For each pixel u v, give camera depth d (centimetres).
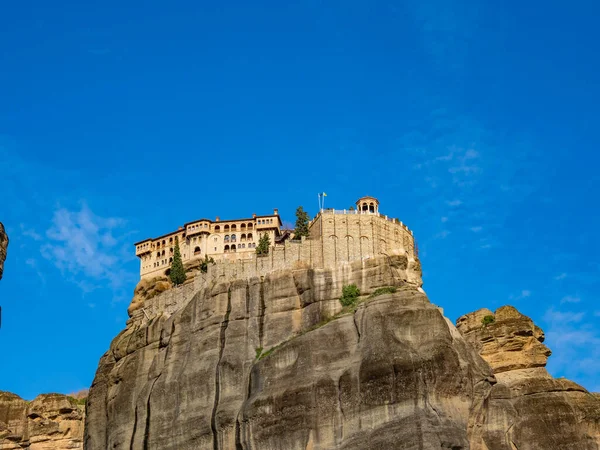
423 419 11075
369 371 11531
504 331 14438
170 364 13662
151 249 19662
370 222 14175
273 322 13325
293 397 11769
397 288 13025
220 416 12425
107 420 14325
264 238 15912
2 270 7250
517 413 13100
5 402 16775
